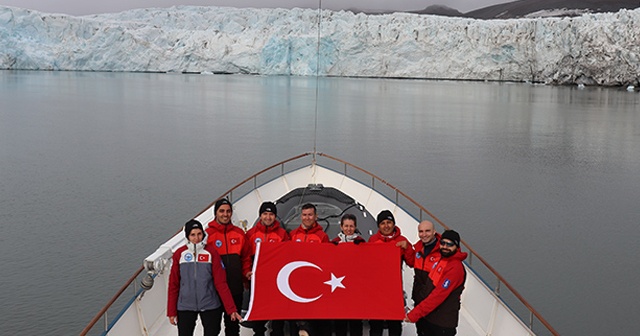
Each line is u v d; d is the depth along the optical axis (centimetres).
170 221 1772
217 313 504
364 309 519
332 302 521
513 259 1525
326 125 4441
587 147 3409
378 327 542
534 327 1178
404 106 6200
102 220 1781
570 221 1862
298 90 8456
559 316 1216
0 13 10850
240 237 541
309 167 1244
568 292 1327
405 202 2083
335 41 10675
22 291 1277
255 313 511
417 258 534
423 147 3366
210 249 498
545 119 4988
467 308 666
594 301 1282
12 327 1127
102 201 2008
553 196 2188
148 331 582
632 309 1240
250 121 4653
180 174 2469
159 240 1599
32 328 1125
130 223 1753
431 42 10294
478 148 3344
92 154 2959
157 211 1881
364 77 12162
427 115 5319
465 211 1964
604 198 2162
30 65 11188
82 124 4275
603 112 5550
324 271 537
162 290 628
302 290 526
